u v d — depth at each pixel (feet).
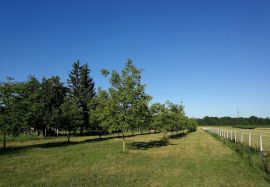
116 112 95.96
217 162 68.64
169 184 45.34
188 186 44.14
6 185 44.16
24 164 65.92
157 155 83.66
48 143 141.08
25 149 104.68
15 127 103.45
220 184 45.55
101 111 98.53
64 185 44.16
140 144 128.36
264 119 531.50
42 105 118.83
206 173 54.60
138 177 50.57
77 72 258.98
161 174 53.52
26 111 108.68
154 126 160.35
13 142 150.41
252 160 63.41
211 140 154.81
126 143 134.51
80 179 48.73
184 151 95.71
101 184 44.98
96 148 106.42
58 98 199.00
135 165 64.39
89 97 238.27
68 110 143.54
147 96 99.35
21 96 109.70
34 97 113.60
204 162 68.80
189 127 258.57
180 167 61.46
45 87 185.26
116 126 94.63
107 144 127.44
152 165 64.34
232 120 571.28
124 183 45.75
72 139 176.96
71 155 82.84
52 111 140.77
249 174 53.78
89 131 258.57
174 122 173.88
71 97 238.07
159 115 162.50
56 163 67.41
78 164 65.92
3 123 101.45
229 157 79.00
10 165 64.59
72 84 256.52
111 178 49.55
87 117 224.53
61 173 54.60
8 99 103.91
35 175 52.49
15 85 107.86
